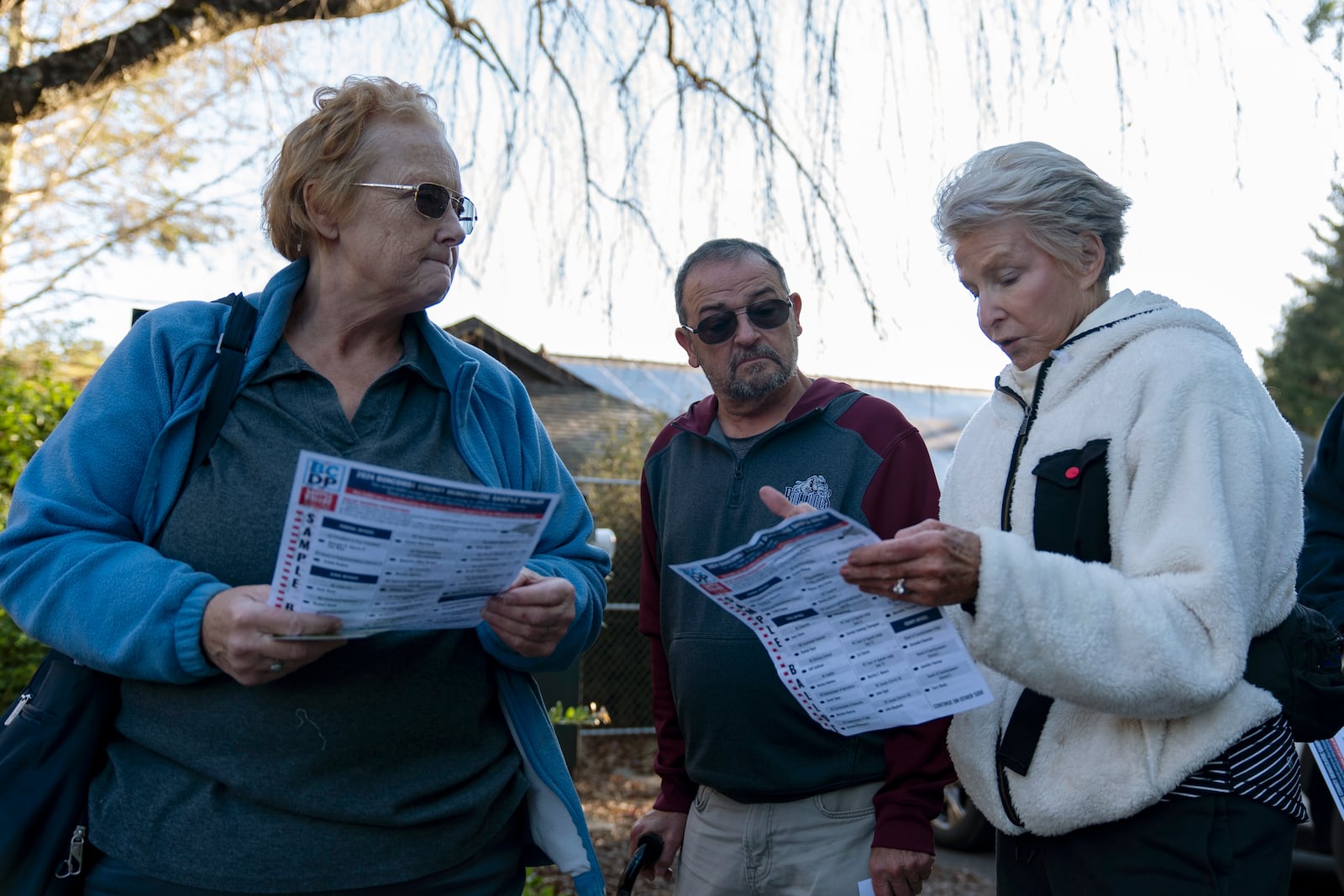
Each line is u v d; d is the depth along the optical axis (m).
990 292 1.71
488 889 1.76
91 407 1.62
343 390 1.73
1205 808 1.49
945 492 1.86
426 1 4.14
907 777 2.05
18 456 5.37
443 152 1.73
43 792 1.54
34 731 1.55
